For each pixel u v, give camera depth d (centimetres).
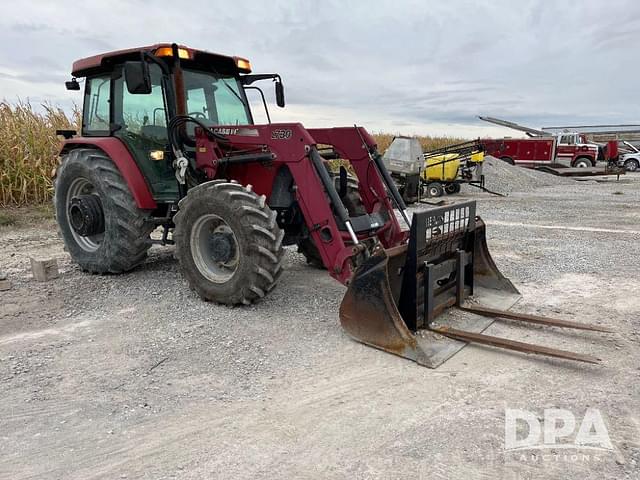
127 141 546
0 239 778
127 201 541
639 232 876
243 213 430
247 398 311
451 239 438
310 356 369
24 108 1081
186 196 470
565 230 898
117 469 247
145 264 629
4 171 983
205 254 478
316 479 237
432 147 2741
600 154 2988
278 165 480
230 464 249
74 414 296
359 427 280
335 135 523
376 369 349
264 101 603
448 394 315
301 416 291
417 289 394
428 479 237
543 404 304
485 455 254
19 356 371
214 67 564
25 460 254
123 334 410
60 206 596
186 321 435
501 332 414
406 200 1295
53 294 510
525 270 606
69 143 593
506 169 1967
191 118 495
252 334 407
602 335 408
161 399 311
